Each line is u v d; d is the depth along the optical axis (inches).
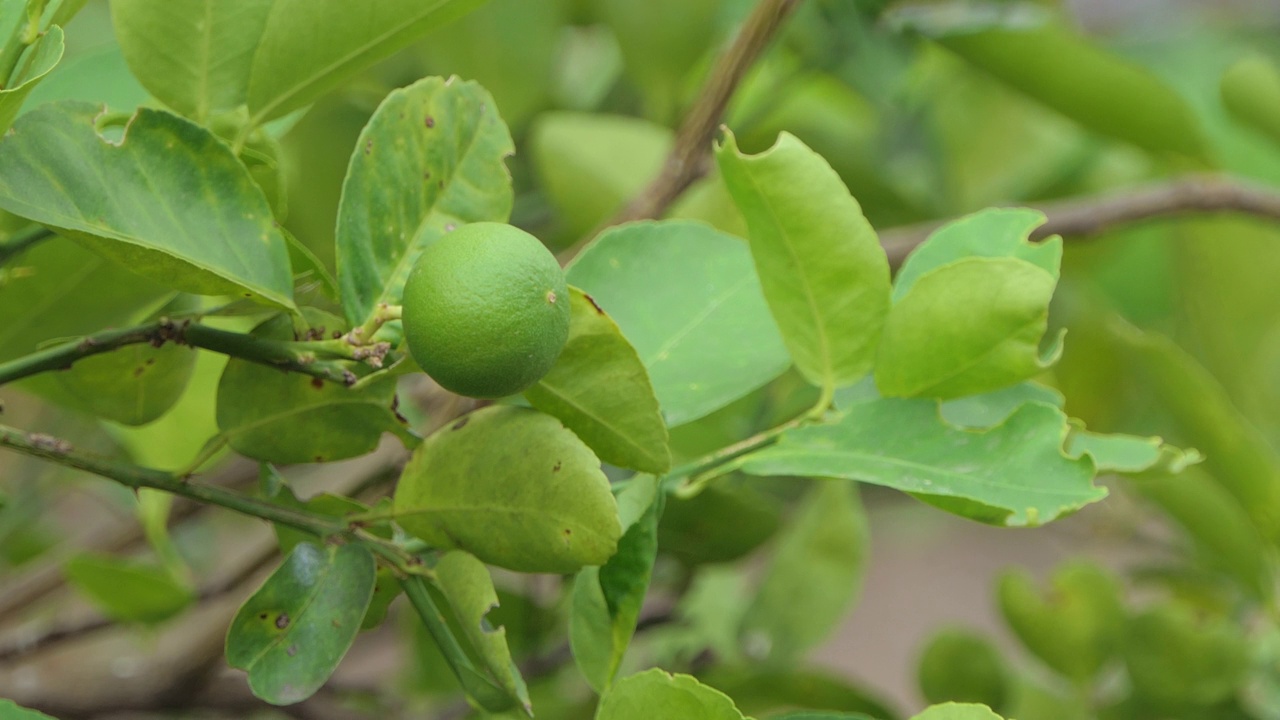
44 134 35.5
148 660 55.8
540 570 36.9
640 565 37.7
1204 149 54.1
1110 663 47.9
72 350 36.5
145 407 38.8
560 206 55.8
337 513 37.5
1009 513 36.8
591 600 38.1
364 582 37.1
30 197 35.2
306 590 36.9
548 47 54.5
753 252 38.3
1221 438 46.5
